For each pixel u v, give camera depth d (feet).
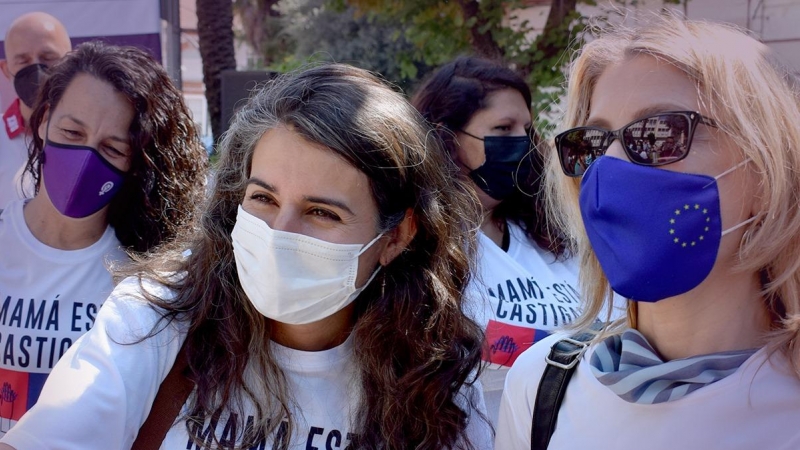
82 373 4.94
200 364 5.37
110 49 8.04
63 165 7.46
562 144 4.88
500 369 8.08
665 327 4.55
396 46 38.73
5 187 12.17
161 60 13.78
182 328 5.42
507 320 8.17
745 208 4.16
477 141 8.94
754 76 4.06
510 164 8.95
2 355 7.63
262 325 5.54
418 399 5.62
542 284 8.76
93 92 7.55
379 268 5.76
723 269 4.27
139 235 8.12
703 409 4.17
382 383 5.58
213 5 21.81
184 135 8.42
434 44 21.88
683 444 4.18
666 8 5.05
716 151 4.13
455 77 9.17
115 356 5.03
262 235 5.20
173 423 5.29
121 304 5.36
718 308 4.35
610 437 4.46
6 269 7.84
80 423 4.73
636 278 4.21
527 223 9.21
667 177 4.14
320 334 5.76
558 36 19.74
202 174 8.64
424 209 5.71
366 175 5.23
